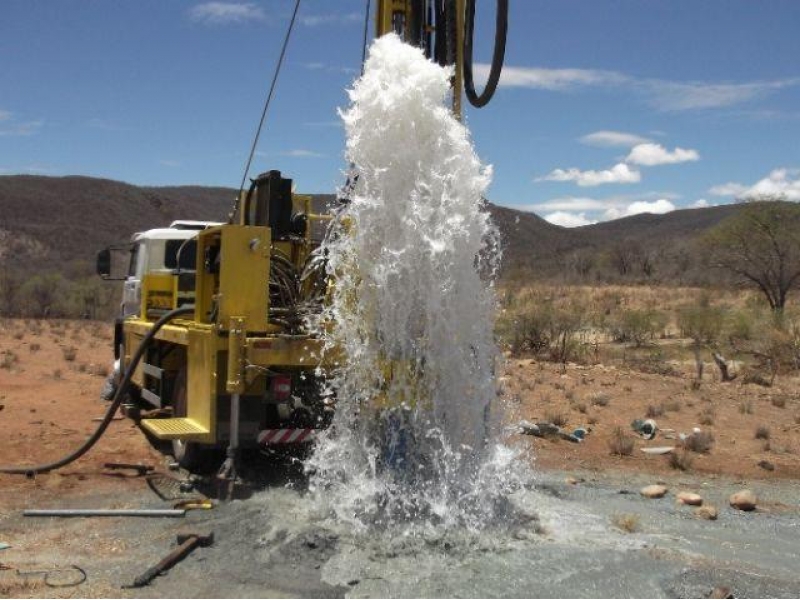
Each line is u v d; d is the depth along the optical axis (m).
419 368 7.20
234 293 7.86
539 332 23.56
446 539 6.46
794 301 41.25
